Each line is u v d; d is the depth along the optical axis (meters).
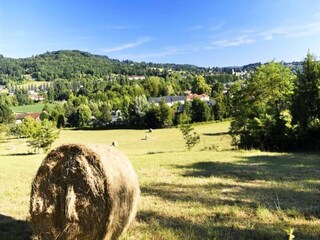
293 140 23.61
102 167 5.85
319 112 23.42
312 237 6.52
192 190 10.62
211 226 7.16
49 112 85.25
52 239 6.00
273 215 7.89
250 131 25.03
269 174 13.13
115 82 141.88
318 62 23.77
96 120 80.50
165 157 19.38
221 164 16.02
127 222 6.39
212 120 68.50
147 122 71.19
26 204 9.28
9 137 64.12
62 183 5.98
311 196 9.58
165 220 7.65
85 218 5.86
